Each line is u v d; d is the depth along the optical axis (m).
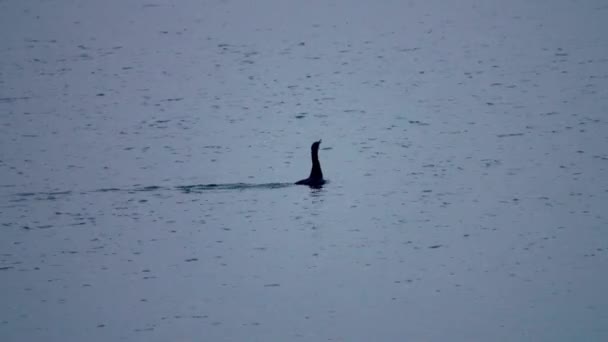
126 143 77.81
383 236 49.03
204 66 119.06
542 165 64.44
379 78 108.00
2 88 106.38
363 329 37.50
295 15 156.50
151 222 52.88
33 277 44.25
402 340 36.47
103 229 51.75
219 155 72.50
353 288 41.84
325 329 37.56
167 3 168.50
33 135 81.88
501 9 151.62
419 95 96.94
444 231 49.75
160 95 101.31
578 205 54.09
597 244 46.94
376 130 80.75
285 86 105.38
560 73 103.25
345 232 49.84
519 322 37.97
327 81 107.44
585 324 37.59
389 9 159.12
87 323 38.56
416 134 78.06
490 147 71.25
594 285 41.59
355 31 141.25
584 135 73.81
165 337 37.06
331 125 84.00
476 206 54.50
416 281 42.66
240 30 144.38
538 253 45.94
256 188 60.41
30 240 50.09
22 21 151.25
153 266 45.31
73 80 110.50
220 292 41.75
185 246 48.25
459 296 40.81
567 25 133.75
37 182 64.38
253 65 118.88
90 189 61.84
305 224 51.53
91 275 44.31
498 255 45.84
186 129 83.56
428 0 165.00
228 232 50.41
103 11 160.12
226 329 37.72
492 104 89.62
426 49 125.00
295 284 42.59
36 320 39.03
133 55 126.88
